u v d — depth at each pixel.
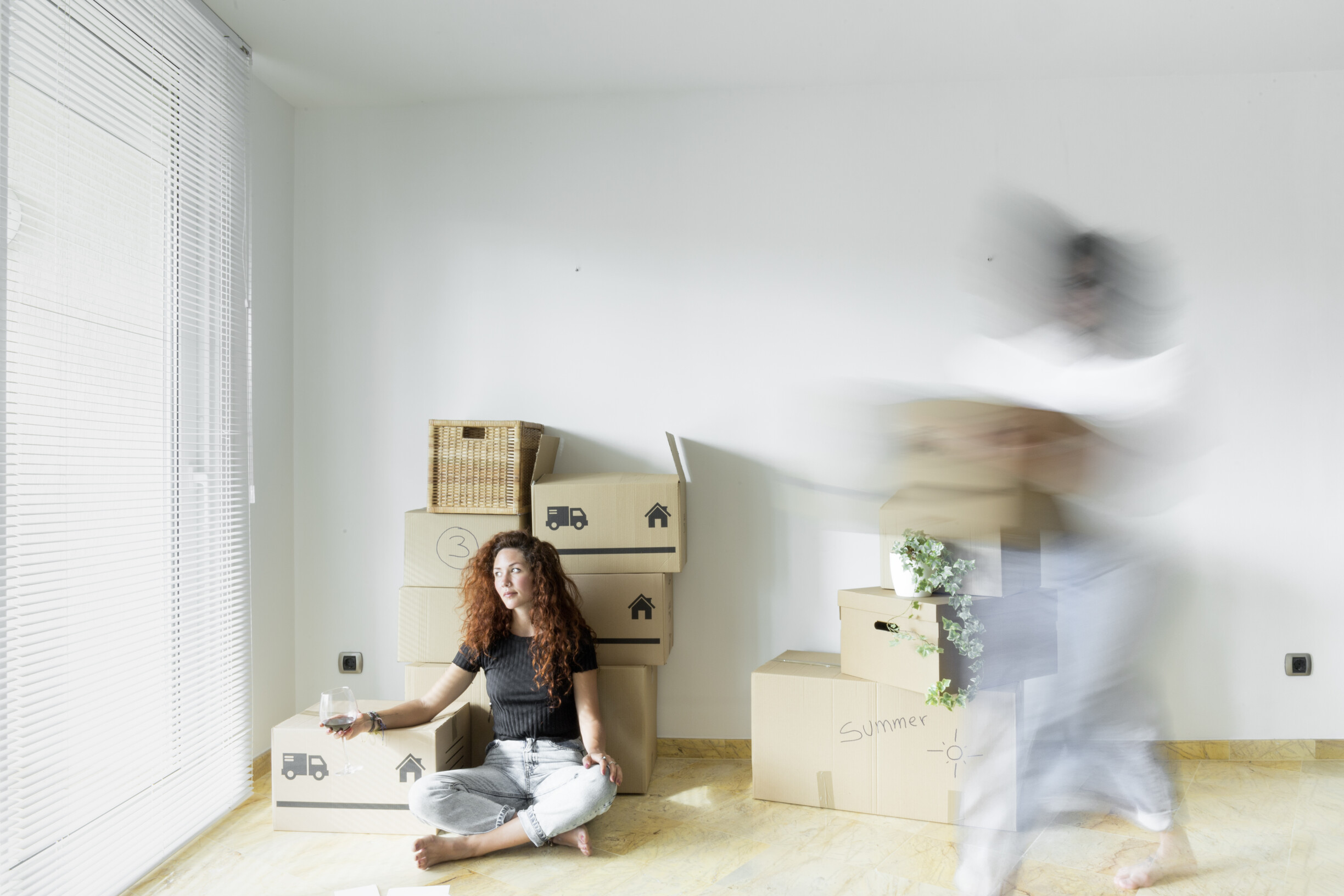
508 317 3.14
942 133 3.04
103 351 2.08
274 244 3.05
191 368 2.46
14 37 1.76
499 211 3.15
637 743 2.66
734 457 3.06
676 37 2.75
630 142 3.12
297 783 2.38
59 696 1.88
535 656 2.39
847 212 3.06
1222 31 2.72
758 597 3.04
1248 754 2.95
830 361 3.05
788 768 2.57
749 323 3.07
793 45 2.80
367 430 3.17
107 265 2.10
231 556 2.63
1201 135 3.00
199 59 2.49
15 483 1.77
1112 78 3.02
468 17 2.62
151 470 2.26
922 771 2.42
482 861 2.21
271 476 3.02
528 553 2.44
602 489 2.70
